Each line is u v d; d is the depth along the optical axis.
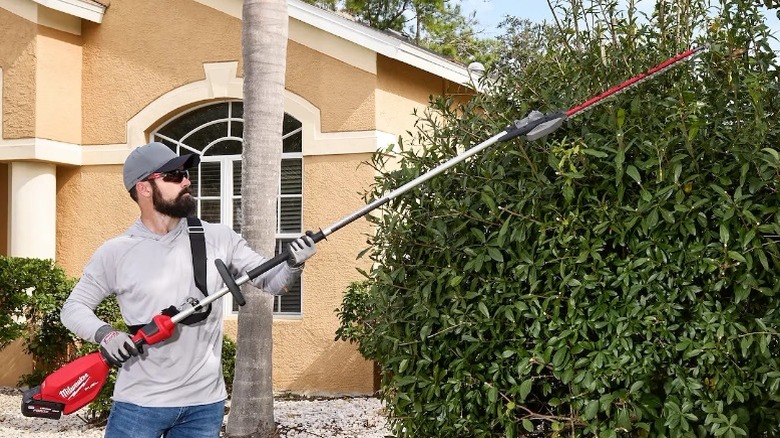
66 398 3.52
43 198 10.02
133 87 10.12
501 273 3.58
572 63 4.12
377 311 3.96
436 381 3.70
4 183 10.81
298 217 9.64
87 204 10.27
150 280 3.56
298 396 9.16
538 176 3.55
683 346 3.25
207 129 10.02
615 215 3.43
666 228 3.37
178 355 3.52
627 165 3.47
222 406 3.69
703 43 3.77
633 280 3.36
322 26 9.33
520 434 3.78
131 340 3.41
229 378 8.98
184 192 3.66
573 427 3.45
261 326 6.89
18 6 9.88
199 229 3.69
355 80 9.34
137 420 3.49
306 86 9.55
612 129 3.53
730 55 3.60
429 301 3.78
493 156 3.79
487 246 3.61
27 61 9.84
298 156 9.62
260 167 6.77
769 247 3.26
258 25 6.77
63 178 10.38
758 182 3.29
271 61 6.79
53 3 9.62
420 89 10.07
